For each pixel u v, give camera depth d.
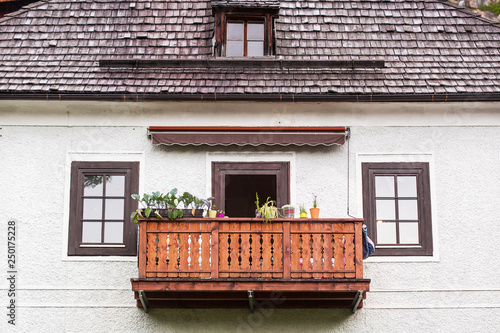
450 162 11.29
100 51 12.02
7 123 11.28
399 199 11.18
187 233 10.12
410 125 11.39
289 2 12.75
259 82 11.31
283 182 11.22
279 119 11.31
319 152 11.30
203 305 10.68
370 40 12.27
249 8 11.83
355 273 10.01
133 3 12.77
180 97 11.02
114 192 11.12
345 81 11.38
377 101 11.14
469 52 12.09
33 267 10.84
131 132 11.30
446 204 11.16
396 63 11.84
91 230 10.99
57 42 12.14
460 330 10.76
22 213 11.02
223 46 11.84
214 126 11.20
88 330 10.67
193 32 12.35
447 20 12.64
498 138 11.37
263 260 10.06
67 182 11.13
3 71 11.45
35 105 11.24
